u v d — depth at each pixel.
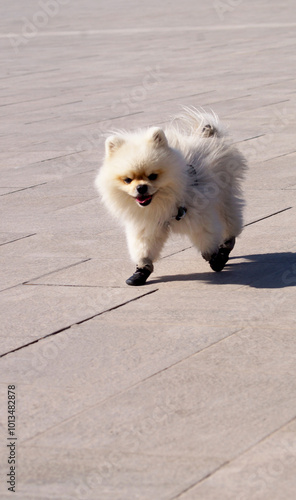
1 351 6.12
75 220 9.75
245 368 5.52
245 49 26.45
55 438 4.76
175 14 41.69
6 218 9.98
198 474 4.28
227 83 19.67
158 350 5.93
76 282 7.64
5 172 12.38
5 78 23.16
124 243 8.81
